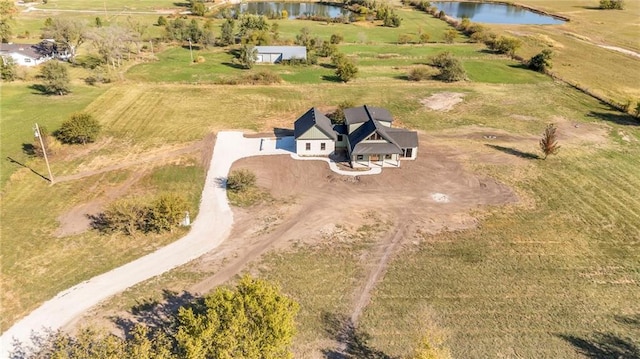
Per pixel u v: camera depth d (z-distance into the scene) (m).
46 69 67.69
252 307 23.34
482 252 36.34
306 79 79.38
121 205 37.94
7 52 79.81
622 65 91.44
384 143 49.25
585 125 62.06
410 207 42.41
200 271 33.41
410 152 51.03
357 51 98.19
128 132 56.47
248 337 22.53
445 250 36.50
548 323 29.47
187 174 47.19
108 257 34.62
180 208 37.56
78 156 50.34
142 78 76.56
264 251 35.88
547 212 42.00
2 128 55.75
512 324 29.31
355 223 39.84
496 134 58.59
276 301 24.47
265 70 83.81
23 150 50.84
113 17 125.56
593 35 117.44
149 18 126.50
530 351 27.34
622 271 34.47
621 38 114.25
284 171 48.25
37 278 32.16
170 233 37.75
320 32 115.75
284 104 67.44
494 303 31.05
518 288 32.50
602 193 45.34
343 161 50.50
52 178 45.25
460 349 27.28
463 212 41.78
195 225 38.94
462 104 68.81
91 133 52.88
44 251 35.03
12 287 31.25
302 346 27.22
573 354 27.22
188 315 23.27
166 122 59.72
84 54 90.75
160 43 99.25
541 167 50.25
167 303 30.17
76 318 28.77
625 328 29.23
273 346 22.75
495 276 33.66
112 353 21.64
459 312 30.22
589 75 84.56
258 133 57.22
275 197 43.56
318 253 35.81
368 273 33.72
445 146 54.75
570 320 29.75
